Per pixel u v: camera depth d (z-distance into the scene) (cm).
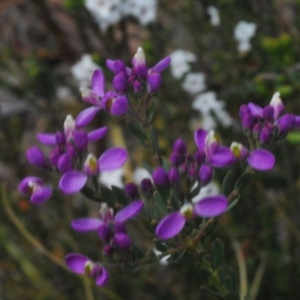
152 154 42
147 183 42
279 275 65
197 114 67
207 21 67
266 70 60
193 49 69
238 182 41
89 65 63
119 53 66
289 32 66
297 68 55
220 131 66
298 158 65
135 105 42
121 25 66
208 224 41
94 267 41
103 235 41
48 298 69
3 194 65
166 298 65
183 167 41
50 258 67
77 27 69
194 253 42
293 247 64
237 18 65
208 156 41
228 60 63
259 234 65
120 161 41
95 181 41
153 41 65
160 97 65
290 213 65
